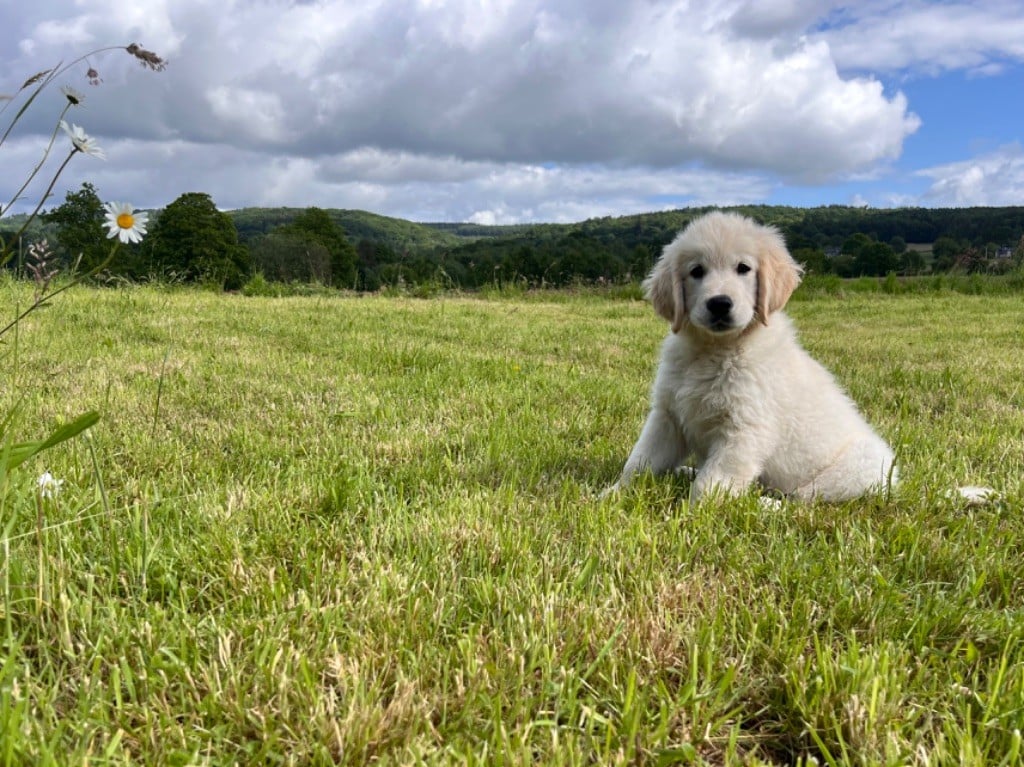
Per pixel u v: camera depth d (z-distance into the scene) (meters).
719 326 0.95
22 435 0.97
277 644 0.55
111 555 0.65
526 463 1.01
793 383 0.99
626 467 1.00
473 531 0.76
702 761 0.48
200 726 0.49
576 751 0.47
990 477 1.02
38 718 0.48
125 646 0.55
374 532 0.73
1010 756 0.46
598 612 0.61
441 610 0.61
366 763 0.46
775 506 0.88
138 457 0.92
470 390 1.48
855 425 1.03
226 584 0.64
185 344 1.83
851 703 0.52
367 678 0.54
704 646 0.58
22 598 0.56
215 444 1.02
